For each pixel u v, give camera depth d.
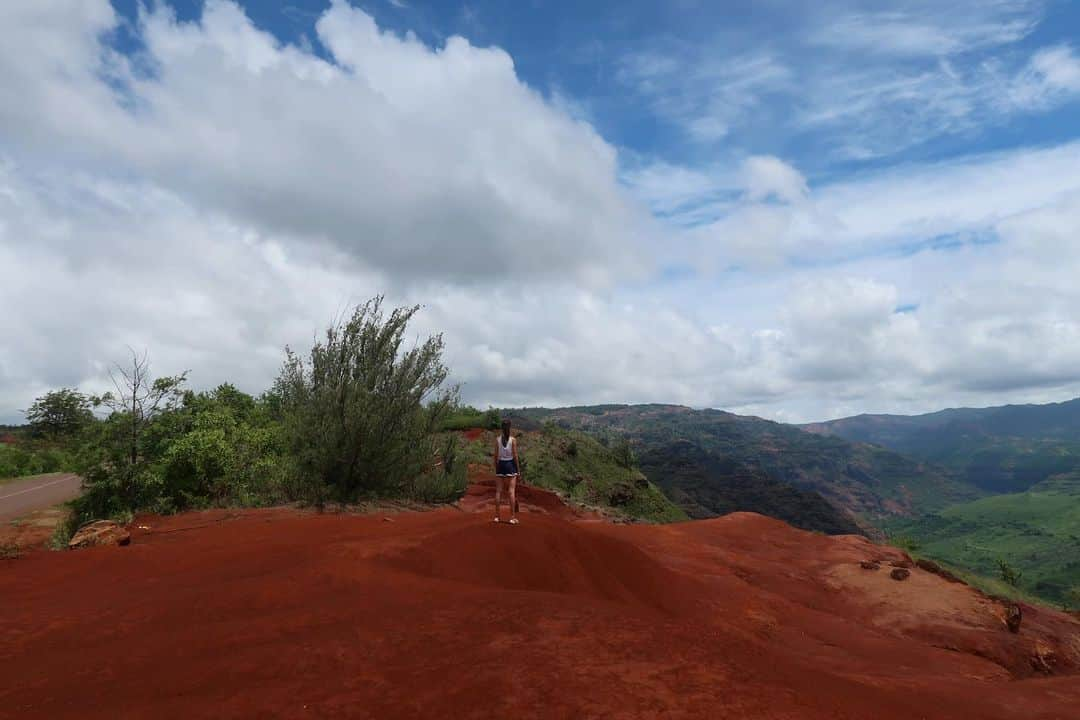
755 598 10.42
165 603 5.47
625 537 15.09
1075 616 13.98
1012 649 9.44
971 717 5.16
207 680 3.66
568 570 8.02
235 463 15.27
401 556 6.95
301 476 15.12
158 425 14.60
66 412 41.16
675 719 3.14
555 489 32.16
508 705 3.21
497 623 4.56
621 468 47.66
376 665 3.81
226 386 24.06
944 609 10.74
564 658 3.86
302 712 3.15
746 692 3.56
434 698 3.31
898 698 4.89
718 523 17.98
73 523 13.27
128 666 4.00
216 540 8.79
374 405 15.18
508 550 7.74
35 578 6.91
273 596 5.54
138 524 11.17
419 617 4.73
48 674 3.88
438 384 16.73
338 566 6.29
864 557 14.34
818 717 3.44
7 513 17.55
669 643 4.25
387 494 16.28
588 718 3.09
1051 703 6.31
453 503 18.31
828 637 9.20
